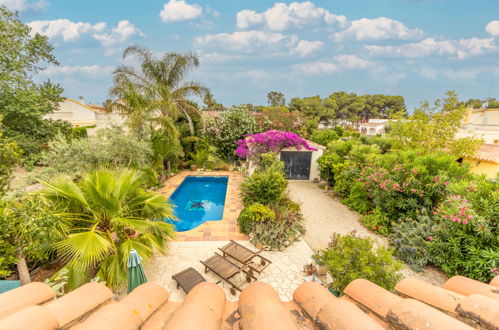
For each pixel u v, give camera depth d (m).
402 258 7.48
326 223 10.29
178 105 17.92
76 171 9.48
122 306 1.73
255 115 23.30
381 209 9.87
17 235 4.48
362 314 1.55
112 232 6.92
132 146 11.80
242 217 9.09
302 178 16.89
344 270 5.05
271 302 1.79
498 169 12.59
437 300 1.78
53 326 1.42
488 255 5.67
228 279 6.30
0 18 12.97
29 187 7.69
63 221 5.50
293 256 7.76
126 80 15.69
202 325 1.52
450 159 8.55
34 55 14.73
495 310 1.46
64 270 5.15
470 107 24.97
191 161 19.67
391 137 15.88
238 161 21.02
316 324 1.61
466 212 6.08
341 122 71.88
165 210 7.11
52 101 15.49
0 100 12.57
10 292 1.73
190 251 7.93
